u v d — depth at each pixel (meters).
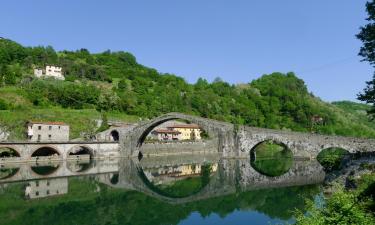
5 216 37.91
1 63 157.38
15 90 121.69
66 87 137.50
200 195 51.16
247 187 55.69
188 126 145.88
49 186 54.81
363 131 157.25
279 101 187.00
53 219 37.47
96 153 97.25
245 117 165.62
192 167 82.88
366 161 37.84
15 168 72.81
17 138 95.12
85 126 112.38
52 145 86.62
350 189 28.78
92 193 51.22
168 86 197.12
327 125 160.12
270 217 37.47
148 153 111.44
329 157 61.84
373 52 28.30
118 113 135.62
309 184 55.69
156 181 63.69
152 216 39.47
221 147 92.50
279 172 70.94
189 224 35.75
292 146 82.06
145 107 145.00
